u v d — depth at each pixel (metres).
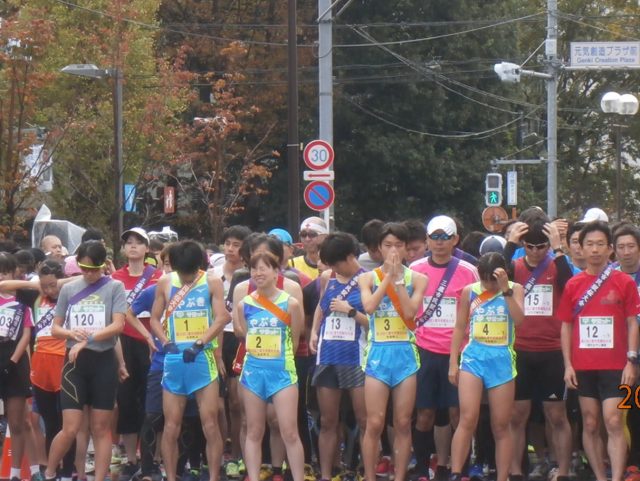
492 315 36.06
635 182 198.38
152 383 39.59
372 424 36.66
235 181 145.62
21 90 93.56
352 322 38.12
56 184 116.38
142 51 115.19
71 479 39.50
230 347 42.31
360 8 149.75
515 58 158.50
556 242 38.12
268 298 37.12
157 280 41.00
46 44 94.06
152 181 126.25
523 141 163.88
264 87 150.50
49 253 47.19
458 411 38.47
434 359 38.56
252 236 38.53
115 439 46.50
